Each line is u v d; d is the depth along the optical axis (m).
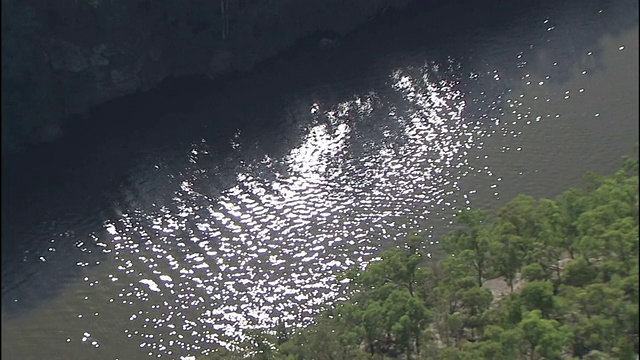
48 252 76.12
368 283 61.44
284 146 88.94
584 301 53.09
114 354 66.56
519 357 52.56
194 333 68.06
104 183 84.25
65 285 72.94
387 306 55.66
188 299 71.19
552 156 83.81
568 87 93.06
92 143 89.12
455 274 58.97
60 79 89.12
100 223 79.44
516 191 79.94
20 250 75.75
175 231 78.62
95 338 68.00
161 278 73.44
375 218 78.38
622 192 60.81
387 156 86.25
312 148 88.38
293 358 54.22
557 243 60.12
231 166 86.56
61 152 87.31
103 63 92.19
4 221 76.19
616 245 54.78
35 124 85.44
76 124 91.31
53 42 87.00
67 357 66.44
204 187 83.88
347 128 91.00
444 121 90.62
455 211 78.25
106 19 90.44
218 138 90.44
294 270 73.56
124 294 71.94
